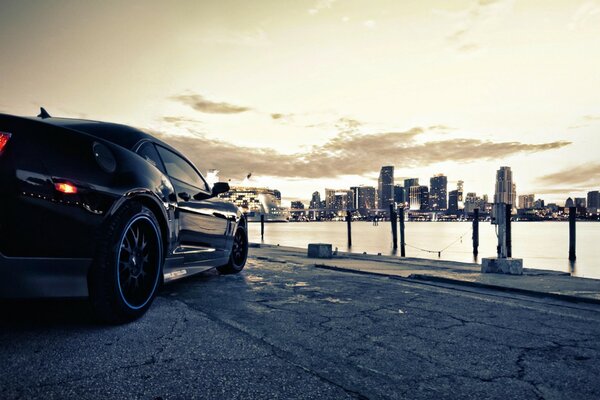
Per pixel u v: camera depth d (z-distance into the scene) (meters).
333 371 1.87
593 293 3.87
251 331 2.42
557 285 4.32
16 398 1.44
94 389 1.55
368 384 1.74
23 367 1.71
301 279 4.66
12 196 1.88
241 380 1.72
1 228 1.85
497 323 2.85
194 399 1.52
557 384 1.81
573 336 2.57
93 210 2.17
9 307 2.64
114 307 2.28
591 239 64.94
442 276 4.93
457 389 1.73
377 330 2.58
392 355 2.12
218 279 4.44
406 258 11.21
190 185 3.66
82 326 2.31
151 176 2.76
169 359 1.90
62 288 2.06
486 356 2.16
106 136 2.86
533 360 2.11
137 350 1.99
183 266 3.37
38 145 2.02
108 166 2.36
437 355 2.15
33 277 1.95
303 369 1.88
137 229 2.53
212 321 2.60
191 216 3.47
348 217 34.41
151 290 2.66
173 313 2.74
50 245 2.00
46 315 2.50
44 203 1.98
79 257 2.11
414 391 1.69
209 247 3.91
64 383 1.59
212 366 1.85
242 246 5.04
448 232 96.38
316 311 3.04
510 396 1.68
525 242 57.69
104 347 2.00
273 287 4.04
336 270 5.89
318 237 62.34
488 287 4.35
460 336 2.51
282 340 2.29
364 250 38.34
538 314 3.15
